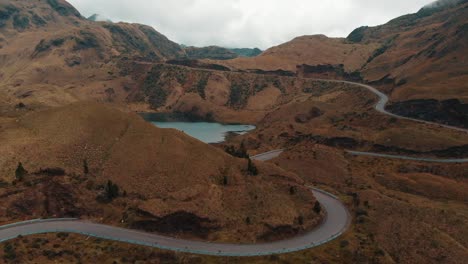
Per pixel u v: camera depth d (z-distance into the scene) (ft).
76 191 279.49
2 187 271.90
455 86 524.11
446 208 304.09
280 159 425.69
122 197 280.92
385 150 447.83
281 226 249.75
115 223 260.62
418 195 349.61
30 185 277.03
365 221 276.41
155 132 347.36
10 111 435.53
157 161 311.68
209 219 251.80
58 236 238.89
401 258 234.79
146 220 253.44
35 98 653.30
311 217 272.92
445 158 407.03
